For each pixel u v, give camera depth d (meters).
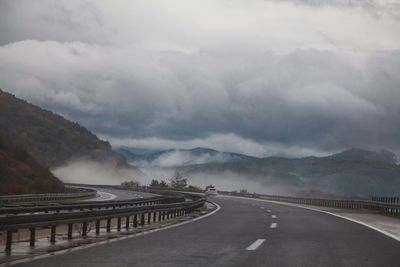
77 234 14.64
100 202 23.22
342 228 17.77
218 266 8.47
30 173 80.00
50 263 8.70
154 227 17.58
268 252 10.44
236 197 72.19
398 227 19.25
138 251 10.46
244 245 11.71
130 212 17.06
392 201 36.72
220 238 13.41
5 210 12.84
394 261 9.34
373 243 12.63
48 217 11.65
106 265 8.52
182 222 20.17
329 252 10.60
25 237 15.44
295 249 11.04
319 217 24.98
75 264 8.60
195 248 11.05
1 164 73.81
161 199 38.78
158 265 8.55
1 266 8.33
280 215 26.25
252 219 22.41
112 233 14.94
